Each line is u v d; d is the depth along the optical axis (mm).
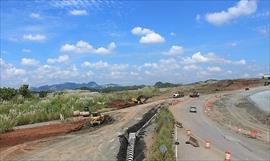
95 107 77688
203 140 43750
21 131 48969
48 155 33094
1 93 85062
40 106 69312
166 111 65438
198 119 65125
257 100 104688
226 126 58188
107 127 51125
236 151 38000
